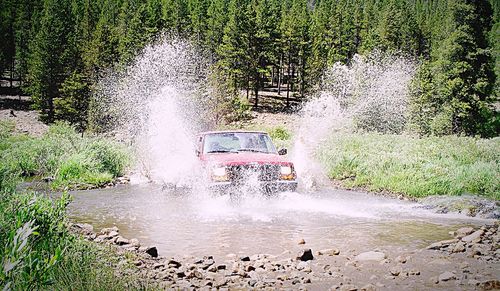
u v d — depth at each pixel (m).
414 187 11.66
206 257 5.75
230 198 8.98
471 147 19.41
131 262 5.21
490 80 44.56
